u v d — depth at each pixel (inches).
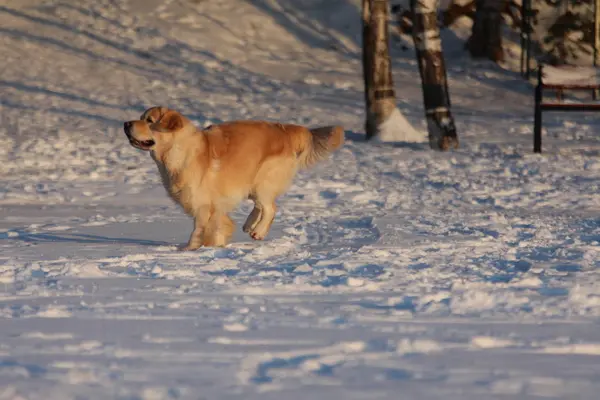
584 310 303.4
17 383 208.4
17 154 878.4
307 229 517.7
